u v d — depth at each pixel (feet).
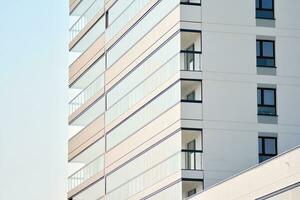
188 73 251.80
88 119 317.22
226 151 249.75
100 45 311.06
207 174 248.11
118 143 289.94
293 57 257.34
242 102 252.62
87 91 320.70
